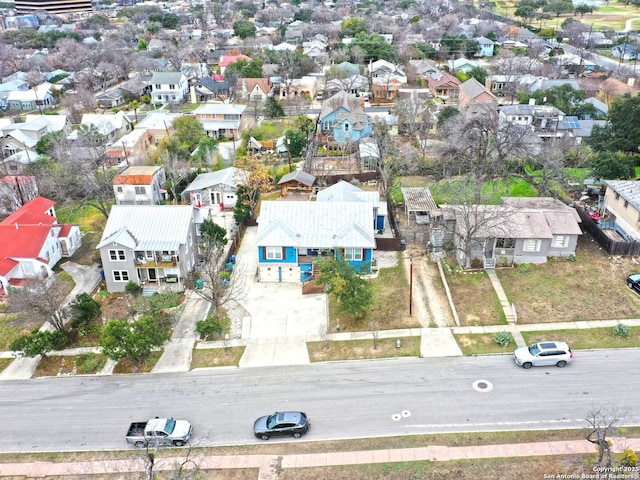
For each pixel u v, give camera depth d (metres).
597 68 128.12
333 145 86.81
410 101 91.25
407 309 45.78
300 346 42.62
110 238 49.38
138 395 38.56
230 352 42.31
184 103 119.56
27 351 41.00
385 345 42.06
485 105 87.31
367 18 197.88
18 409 37.97
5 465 33.50
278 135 93.50
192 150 87.00
